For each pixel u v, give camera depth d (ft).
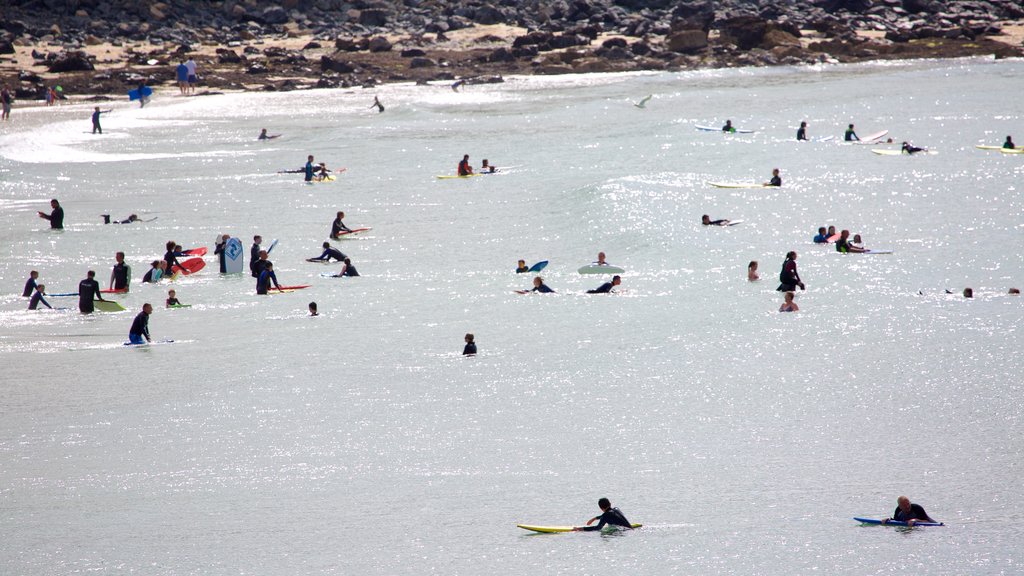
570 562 231.50
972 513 251.80
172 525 254.68
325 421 332.19
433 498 269.64
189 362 405.39
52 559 235.40
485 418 332.19
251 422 332.39
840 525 247.50
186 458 301.22
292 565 231.30
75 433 325.01
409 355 407.85
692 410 335.26
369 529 250.37
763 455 294.46
